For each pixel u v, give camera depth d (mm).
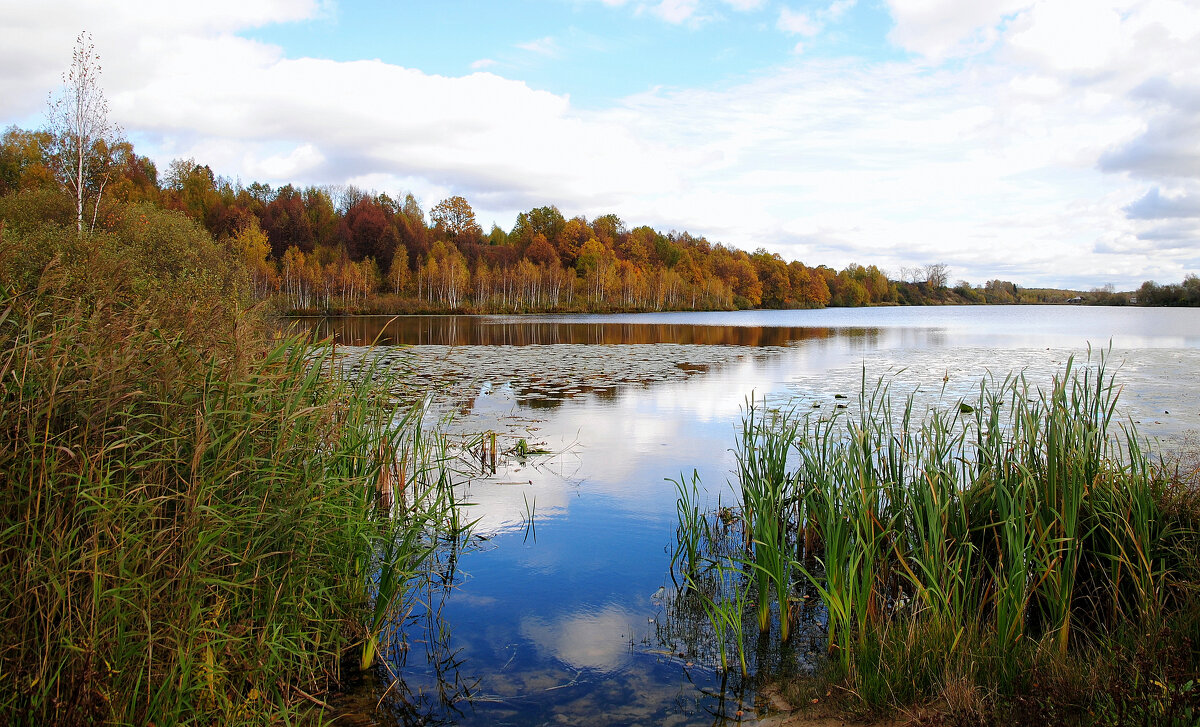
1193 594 2984
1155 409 8883
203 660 2471
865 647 3020
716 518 5219
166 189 69125
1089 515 3555
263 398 3271
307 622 3111
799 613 3762
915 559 3324
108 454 2602
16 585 2160
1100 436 3916
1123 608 3324
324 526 3262
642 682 3129
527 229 91688
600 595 4023
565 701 2979
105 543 2412
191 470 2740
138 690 2221
